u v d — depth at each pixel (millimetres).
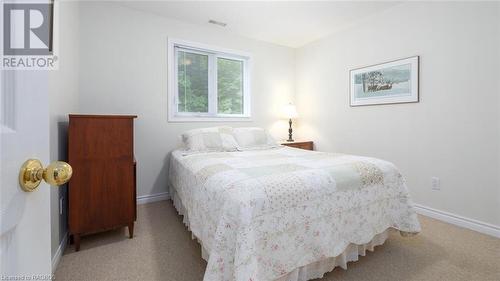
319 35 3436
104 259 1656
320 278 1423
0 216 393
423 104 2426
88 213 1790
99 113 2547
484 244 1840
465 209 2162
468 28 2113
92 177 1801
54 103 1611
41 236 546
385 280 1420
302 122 3867
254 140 2863
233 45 3369
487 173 2035
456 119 2203
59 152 1738
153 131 2859
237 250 1075
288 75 3902
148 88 2811
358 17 2906
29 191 481
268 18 2920
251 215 1131
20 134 455
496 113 1980
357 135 3072
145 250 1774
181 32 2984
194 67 3164
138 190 2803
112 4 2590
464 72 2145
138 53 2740
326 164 1695
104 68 2562
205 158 2086
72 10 2146
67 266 1570
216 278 1106
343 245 1431
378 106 2832
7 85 423
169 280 1438
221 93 3393
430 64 2365
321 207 1361
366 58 2939
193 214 1661
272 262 1193
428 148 2402
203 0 2535
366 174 1600
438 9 2301
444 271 1508
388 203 1701
